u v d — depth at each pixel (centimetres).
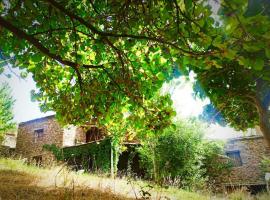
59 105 533
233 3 243
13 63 454
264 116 546
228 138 2472
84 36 473
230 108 684
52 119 2931
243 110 687
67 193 731
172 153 1930
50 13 380
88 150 2333
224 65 523
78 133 2880
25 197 657
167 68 460
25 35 311
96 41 400
